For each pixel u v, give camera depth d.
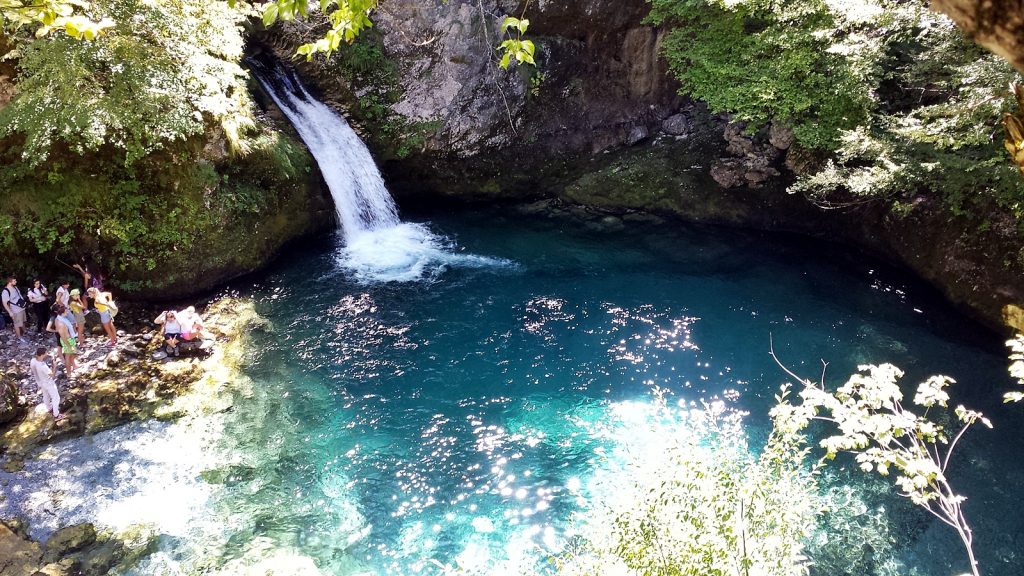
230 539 10.91
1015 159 2.38
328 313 16.88
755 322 16.89
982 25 1.98
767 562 6.75
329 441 13.08
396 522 11.38
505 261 19.61
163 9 15.41
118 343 15.11
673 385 14.71
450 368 15.16
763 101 18.28
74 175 15.37
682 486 7.24
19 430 12.77
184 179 16.38
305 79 20.86
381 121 21.66
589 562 7.18
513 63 21.78
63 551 10.51
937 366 15.30
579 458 12.65
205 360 14.98
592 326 16.70
